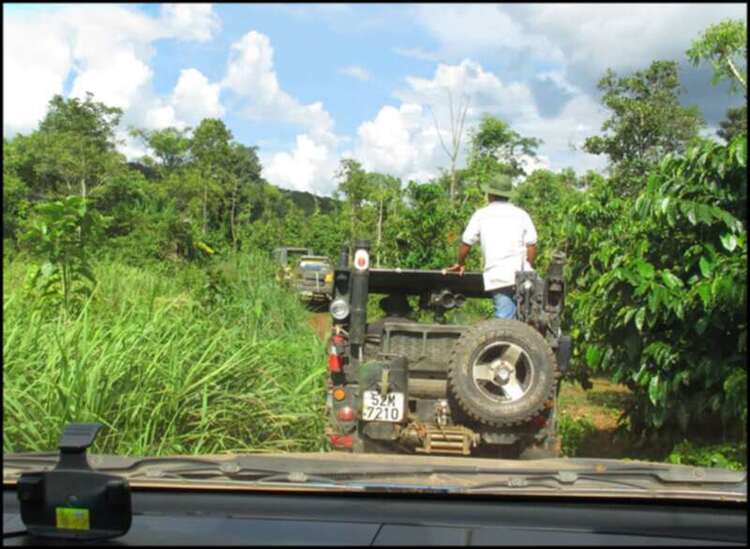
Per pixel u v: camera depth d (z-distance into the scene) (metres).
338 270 5.25
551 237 8.39
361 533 2.13
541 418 4.86
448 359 5.13
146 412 4.70
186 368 5.16
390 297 6.20
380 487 2.65
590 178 7.98
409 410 5.18
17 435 4.20
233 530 2.17
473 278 5.98
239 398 5.14
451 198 10.78
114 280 6.80
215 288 9.30
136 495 2.64
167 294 7.15
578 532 2.19
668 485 2.77
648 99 6.98
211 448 4.77
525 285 5.25
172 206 14.16
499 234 5.64
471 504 2.53
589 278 6.83
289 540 2.04
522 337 4.68
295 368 6.39
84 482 1.98
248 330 8.71
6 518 2.27
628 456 5.41
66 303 5.86
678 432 5.27
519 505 2.53
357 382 5.16
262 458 3.25
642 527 2.29
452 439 4.80
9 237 6.48
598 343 5.68
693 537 2.19
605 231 6.98
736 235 4.79
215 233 16.91
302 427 5.38
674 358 4.95
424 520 2.33
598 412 6.53
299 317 10.18
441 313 6.15
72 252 6.16
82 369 4.66
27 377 4.66
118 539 2.05
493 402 4.66
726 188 4.91
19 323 5.23
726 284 4.52
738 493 2.66
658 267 5.38
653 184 5.13
